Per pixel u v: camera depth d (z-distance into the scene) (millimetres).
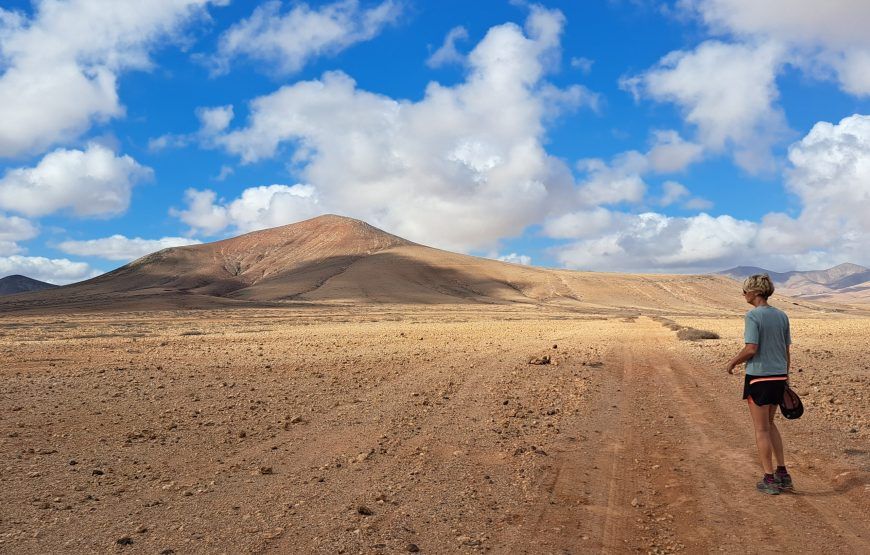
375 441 8320
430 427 9148
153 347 24719
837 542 4785
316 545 4770
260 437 8633
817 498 5836
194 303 113688
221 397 11992
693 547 4770
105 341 29156
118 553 4633
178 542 4844
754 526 5176
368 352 21172
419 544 4809
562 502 5836
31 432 8977
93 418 10000
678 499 5922
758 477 6559
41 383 13977
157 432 8953
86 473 6879
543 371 15523
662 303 186875
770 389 6102
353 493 6094
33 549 4711
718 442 8078
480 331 36156
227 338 30766
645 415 9945
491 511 5578
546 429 8984
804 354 18656
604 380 13930
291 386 13375
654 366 16562
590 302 184375
